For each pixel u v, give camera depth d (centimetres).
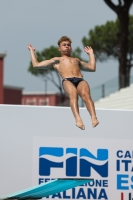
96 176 5519
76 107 3875
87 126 5516
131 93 9200
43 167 5447
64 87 3969
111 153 5547
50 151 5462
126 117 5581
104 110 5550
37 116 5453
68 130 5491
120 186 5556
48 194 4881
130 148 5578
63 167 5475
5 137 5406
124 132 5572
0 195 5372
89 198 5497
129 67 12131
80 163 5503
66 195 5469
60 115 5481
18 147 5419
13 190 5394
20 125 5428
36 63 4062
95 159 5525
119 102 9462
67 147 5484
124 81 9894
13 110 5425
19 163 5409
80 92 3919
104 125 5541
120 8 11156
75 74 4000
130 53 15162
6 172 5394
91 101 3881
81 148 5503
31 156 5431
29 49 4103
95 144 5525
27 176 5419
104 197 5525
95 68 4131
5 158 5397
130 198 5562
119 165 5556
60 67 4044
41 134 5453
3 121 5409
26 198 4903
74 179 4566
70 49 4128
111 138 5550
